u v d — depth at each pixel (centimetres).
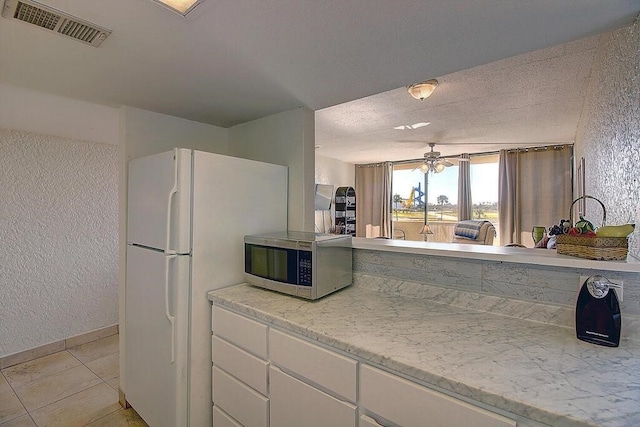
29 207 279
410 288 168
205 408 174
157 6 113
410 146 532
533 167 543
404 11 116
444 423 92
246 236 190
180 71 165
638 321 112
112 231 332
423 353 105
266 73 168
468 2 111
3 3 110
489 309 145
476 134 444
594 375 91
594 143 245
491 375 92
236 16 119
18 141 272
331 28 127
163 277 169
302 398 128
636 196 122
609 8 113
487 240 494
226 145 269
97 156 321
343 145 522
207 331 175
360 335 120
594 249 118
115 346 308
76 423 198
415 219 695
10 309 269
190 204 169
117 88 186
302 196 218
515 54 149
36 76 170
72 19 120
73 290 305
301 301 161
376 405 106
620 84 147
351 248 188
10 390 233
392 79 176
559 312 129
